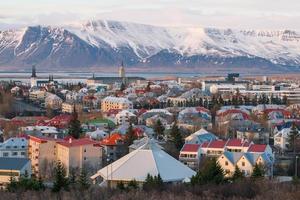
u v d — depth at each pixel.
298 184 197.88
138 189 187.62
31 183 195.25
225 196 181.75
